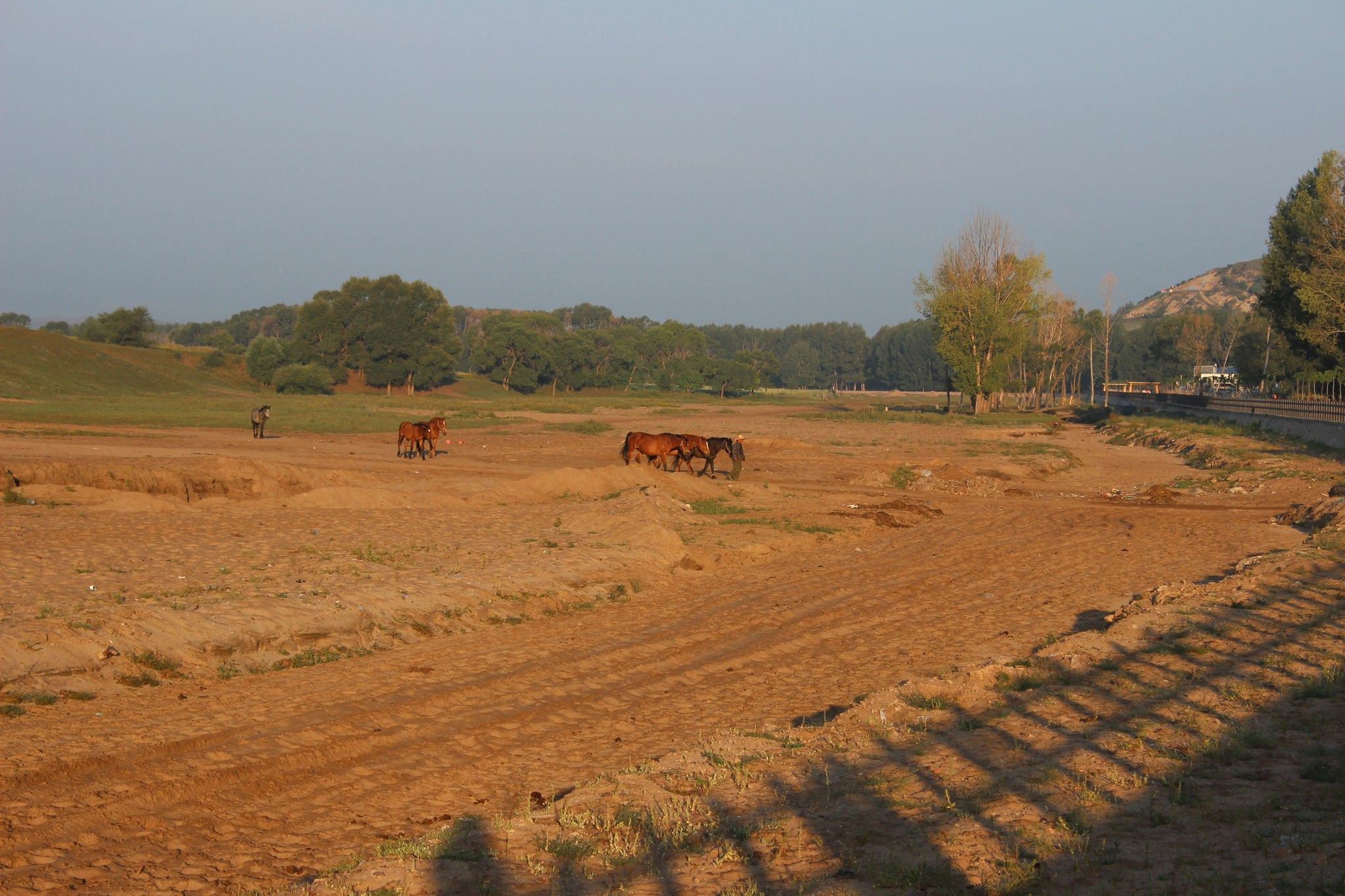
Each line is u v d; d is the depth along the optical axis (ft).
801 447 162.61
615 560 62.54
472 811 26.27
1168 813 22.63
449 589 50.90
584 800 25.09
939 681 36.60
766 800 24.81
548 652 43.68
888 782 25.67
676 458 116.26
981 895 18.71
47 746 28.76
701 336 566.77
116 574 49.93
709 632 48.29
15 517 66.69
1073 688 34.91
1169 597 51.01
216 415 207.92
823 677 40.81
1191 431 185.06
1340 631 41.27
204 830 24.61
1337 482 110.93
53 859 22.39
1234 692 32.83
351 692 36.35
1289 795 23.62
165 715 32.37
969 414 284.20
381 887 19.81
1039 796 24.16
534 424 218.59
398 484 94.22
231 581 49.47
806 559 69.72
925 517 91.61
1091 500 109.19
